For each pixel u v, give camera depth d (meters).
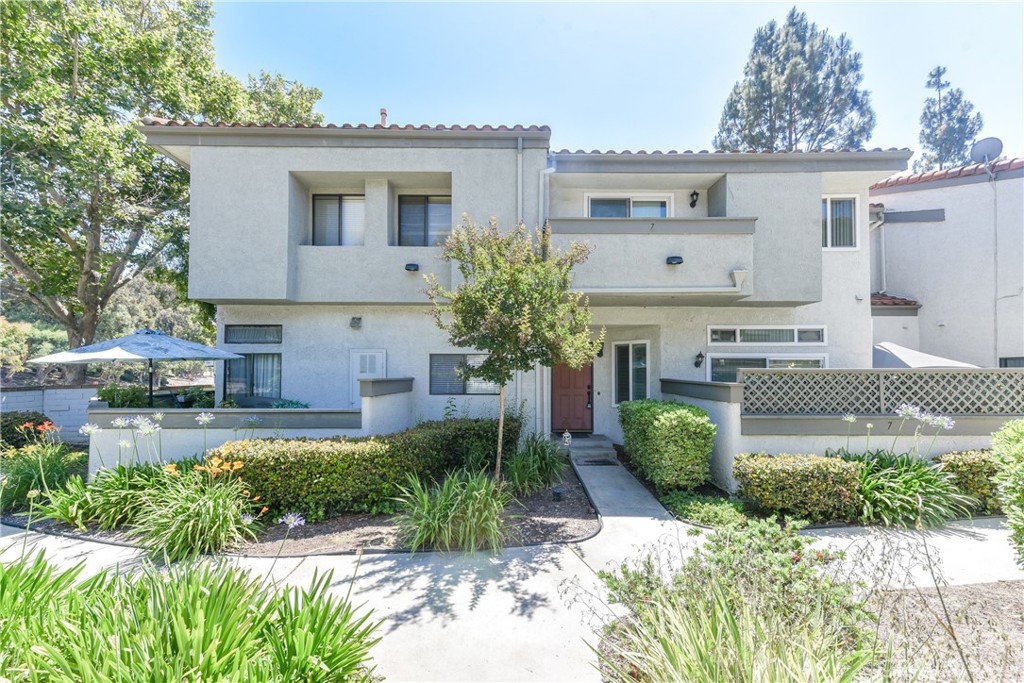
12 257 13.46
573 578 4.85
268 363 10.50
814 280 9.58
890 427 7.32
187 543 5.37
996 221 11.20
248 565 5.14
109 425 7.44
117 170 11.93
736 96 28.75
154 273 15.44
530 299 6.41
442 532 5.53
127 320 29.80
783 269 9.61
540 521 6.50
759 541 3.67
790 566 3.40
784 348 10.73
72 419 13.08
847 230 10.78
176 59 14.48
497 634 3.88
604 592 4.53
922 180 12.30
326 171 9.55
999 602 4.14
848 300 10.69
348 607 3.38
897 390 7.52
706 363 10.77
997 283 11.13
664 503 7.26
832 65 26.81
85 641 2.63
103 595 3.20
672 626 2.85
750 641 2.55
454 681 3.32
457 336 6.77
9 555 5.38
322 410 7.70
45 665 2.44
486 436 8.59
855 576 4.11
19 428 10.13
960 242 11.72
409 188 10.62
